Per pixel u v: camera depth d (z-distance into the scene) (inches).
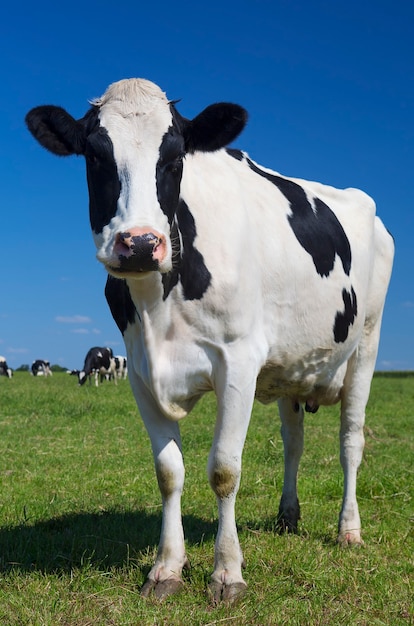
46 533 240.7
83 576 194.5
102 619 169.2
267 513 281.4
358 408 262.8
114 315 206.1
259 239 210.1
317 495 322.3
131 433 517.0
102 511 273.6
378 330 274.7
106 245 167.5
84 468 380.2
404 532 259.0
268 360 217.8
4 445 455.8
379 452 460.1
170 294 186.4
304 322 223.8
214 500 302.0
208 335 191.2
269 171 245.4
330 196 264.4
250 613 173.6
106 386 1185.4
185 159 199.0
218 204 197.6
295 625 168.2
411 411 767.1
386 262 280.5
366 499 314.7
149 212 167.6
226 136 185.9
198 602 183.8
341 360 250.1
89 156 177.8
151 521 262.4
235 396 191.9
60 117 183.3
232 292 190.9
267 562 211.0
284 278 214.2
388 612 179.6
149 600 183.8
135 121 176.4
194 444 460.8
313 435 529.3
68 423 574.2
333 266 236.1
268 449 442.9
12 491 319.3
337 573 203.9
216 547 191.8
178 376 192.4
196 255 188.5
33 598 180.7
